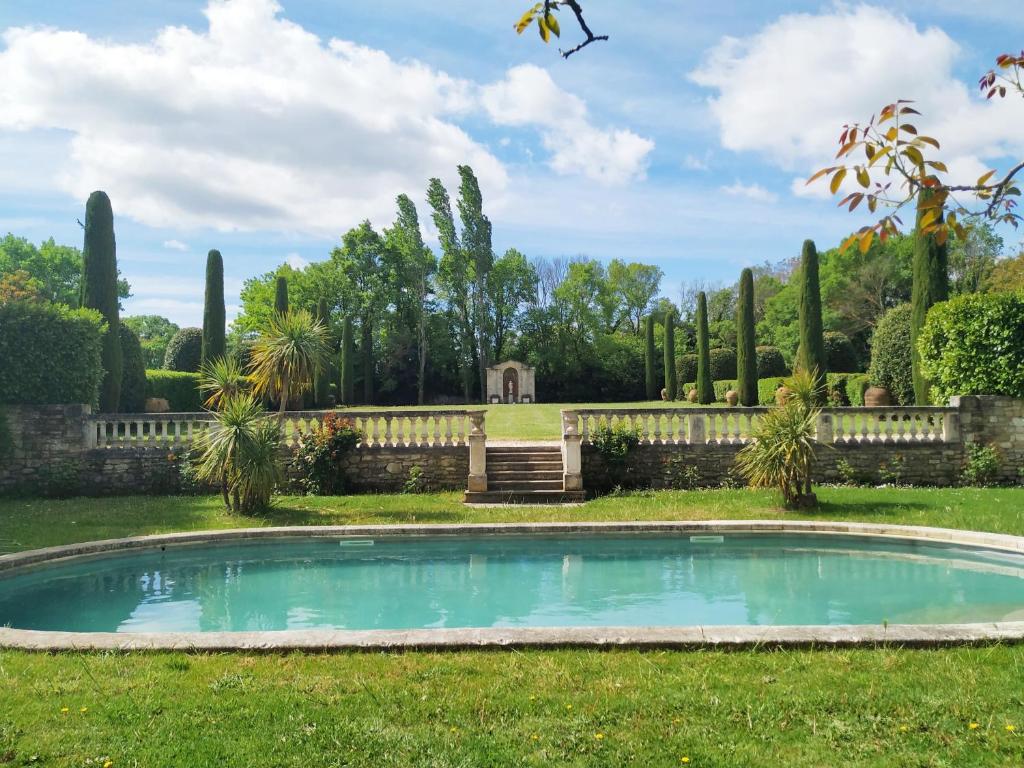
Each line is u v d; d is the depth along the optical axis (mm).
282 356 14031
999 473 15062
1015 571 9320
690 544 10781
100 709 4352
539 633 5590
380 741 3945
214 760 3744
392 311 49906
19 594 8492
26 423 14555
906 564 9766
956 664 5020
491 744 3910
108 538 10172
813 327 24141
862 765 3674
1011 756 3721
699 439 15086
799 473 12031
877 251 43000
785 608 7812
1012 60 2631
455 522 11336
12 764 3682
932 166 2674
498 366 46781
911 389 21375
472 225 48312
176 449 14875
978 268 37125
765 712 4289
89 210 20422
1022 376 14844
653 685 4703
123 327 22797
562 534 10883
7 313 14633
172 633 5703
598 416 15188
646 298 57438
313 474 14484
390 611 7805
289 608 7926
